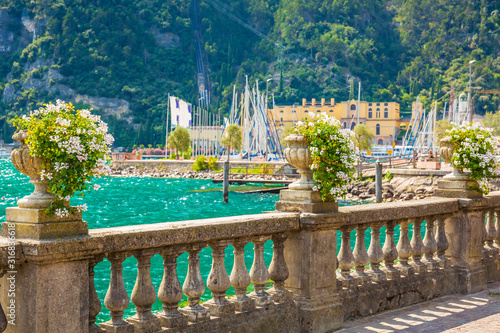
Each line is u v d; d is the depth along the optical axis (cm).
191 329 494
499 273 923
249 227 542
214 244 523
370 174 5053
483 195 875
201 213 3900
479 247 849
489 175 838
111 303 452
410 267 757
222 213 3884
